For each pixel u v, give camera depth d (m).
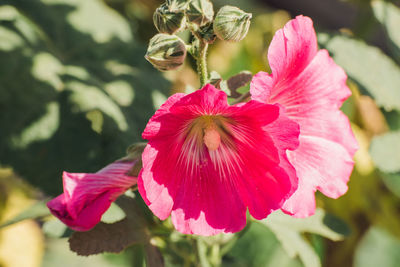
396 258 1.14
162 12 0.52
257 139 0.51
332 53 0.71
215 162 0.53
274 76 0.51
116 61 0.83
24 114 0.74
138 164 0.53
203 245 0.58
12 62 0.76
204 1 0.51
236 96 0.55
